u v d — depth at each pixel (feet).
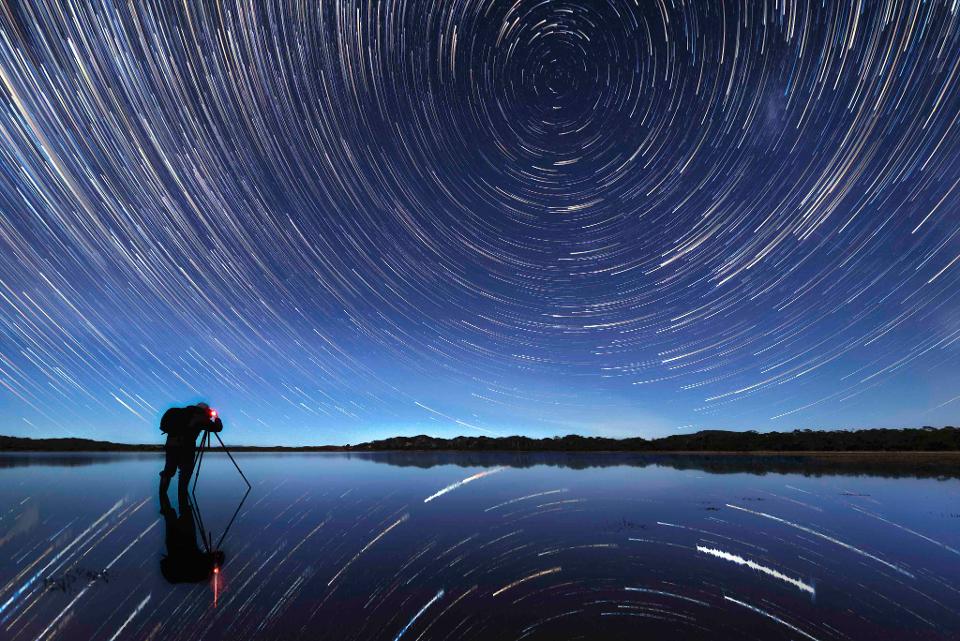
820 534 15.62
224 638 8.21
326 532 15.90
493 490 25.48
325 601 9.88
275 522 17.39
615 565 12.28
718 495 23.66
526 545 14.24
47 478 29.12
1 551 13.50
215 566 12.18
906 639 8.28
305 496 23.47
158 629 8.56
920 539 14.99
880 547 14.05
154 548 13.85
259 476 32.63
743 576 11.46
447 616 9.09
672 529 16.28
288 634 8.39
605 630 8.48
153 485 26.73
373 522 17.44
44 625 8.73
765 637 8.28
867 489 25.80
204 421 23.17
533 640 8.11
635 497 23.02
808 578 11.35
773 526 16.76
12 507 19.71
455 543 14.47
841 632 8.48
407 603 9.74
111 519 17.65
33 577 11.33
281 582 11.00
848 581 11.14
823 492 24.68
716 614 9.24
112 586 10.73
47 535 15.26
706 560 12.73
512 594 10.25
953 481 29.43
